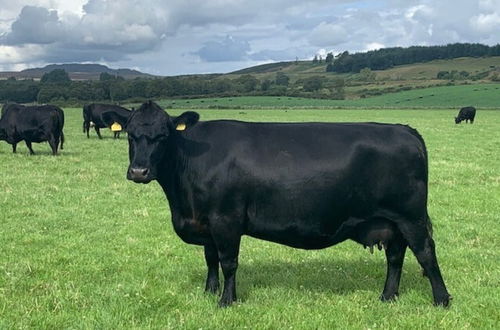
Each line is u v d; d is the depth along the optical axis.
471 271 8.50
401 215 6.69
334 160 6.57
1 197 14.35
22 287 7.50
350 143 6.65
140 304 6.79
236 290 7.48
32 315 6.41
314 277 8.18
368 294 7.36
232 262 6.79
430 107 96.00
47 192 15.23
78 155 24.81
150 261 9.00
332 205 6.61
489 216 12.77
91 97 124.69
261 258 9.38
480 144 31.81
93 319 6.25
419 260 6.78
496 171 20.14
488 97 109.62
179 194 6.82
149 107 6.68
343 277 8.23
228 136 6.81
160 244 10.13
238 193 6.59
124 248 9.84
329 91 150.12
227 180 6.58
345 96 133.38
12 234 10.64
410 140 6.70
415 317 6.39
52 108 24.08
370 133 6.75
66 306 6.76
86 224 11.74
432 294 7.22
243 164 6.58
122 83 128.12
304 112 79.88
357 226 6.83
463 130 44.22
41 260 8.91
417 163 6.64
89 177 18.12
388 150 6.60
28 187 15.91
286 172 6.54
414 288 7.60
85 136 37.38
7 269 8.32
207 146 6.73
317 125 6.95
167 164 6.77
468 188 16.53
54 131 24.17
